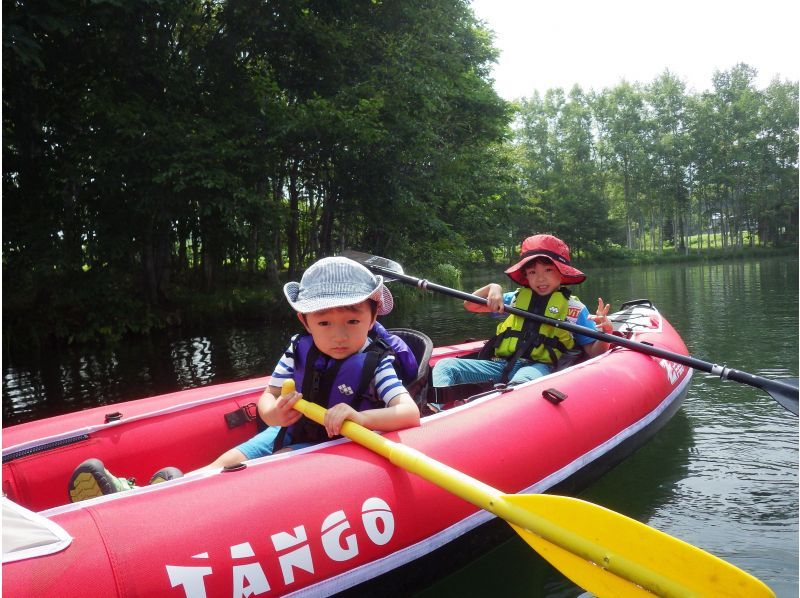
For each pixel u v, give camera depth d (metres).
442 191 12.45
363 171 10.47
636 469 2.53
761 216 40.25
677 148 40.16
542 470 2.00
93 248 8.19
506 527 1.89
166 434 2.23
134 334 8.45
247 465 1.54
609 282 16.19
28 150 8.16
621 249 39.19
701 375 4.10
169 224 9.28
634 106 41.16
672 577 1.25
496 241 17.45
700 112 40.19
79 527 1.25
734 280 13.85
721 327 5.92
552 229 36.62
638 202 41.62
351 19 10.43
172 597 1.22
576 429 2.22
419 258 12.23
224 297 10.45
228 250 11.07
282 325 8.77
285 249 18.28
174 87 8.41
